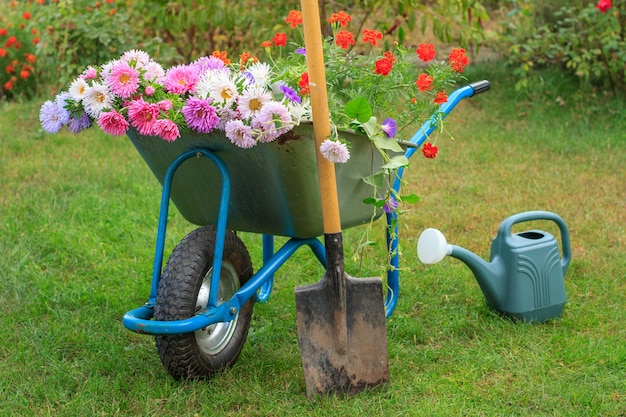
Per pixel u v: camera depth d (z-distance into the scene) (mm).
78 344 4238
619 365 4043
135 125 3754
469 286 4629
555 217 4414
